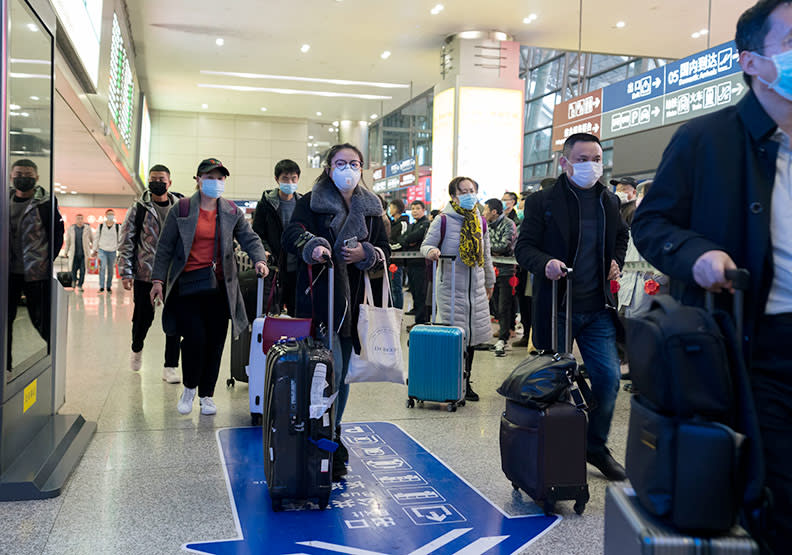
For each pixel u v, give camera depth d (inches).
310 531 99.4
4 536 95.7
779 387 51.9
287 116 1075.3
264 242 193.8
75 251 598.5
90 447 140.7
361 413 175.8
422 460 135.4
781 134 53.6
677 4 522.9
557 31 594.6
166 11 560.4
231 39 637.9
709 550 46.7
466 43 593.0
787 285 52.4
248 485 119.5
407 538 97.3
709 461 45.9
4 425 113.8
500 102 597.3
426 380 179.2
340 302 119.5
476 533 99.4
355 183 120.8
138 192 915.4
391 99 913.5
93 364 236.1
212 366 169.5
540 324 122.7
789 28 51.1
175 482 120.4
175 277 156.8
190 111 1053.2
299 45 652.1
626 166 511.8
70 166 631.8
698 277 51.9
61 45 283.7
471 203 189.8
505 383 111.7
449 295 190.9
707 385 47.4
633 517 50.3
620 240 130.0
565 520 104.9
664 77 343.3
